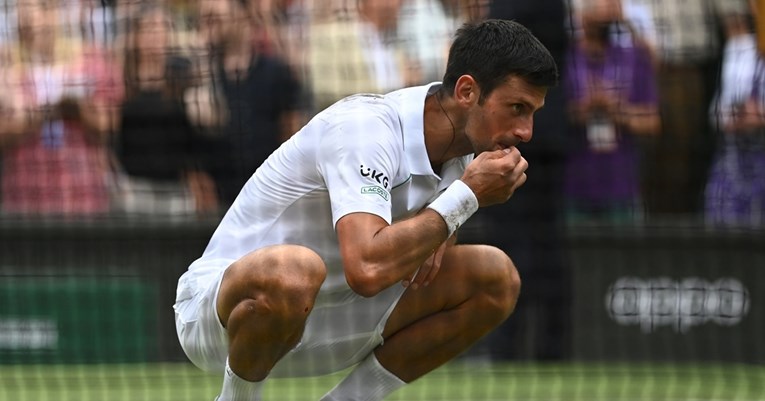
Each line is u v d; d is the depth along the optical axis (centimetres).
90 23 2991
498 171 1413
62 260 2817
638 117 2884
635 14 2962
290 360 1560
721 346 2811
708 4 2955
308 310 1410
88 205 2984
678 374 2703
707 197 2969
